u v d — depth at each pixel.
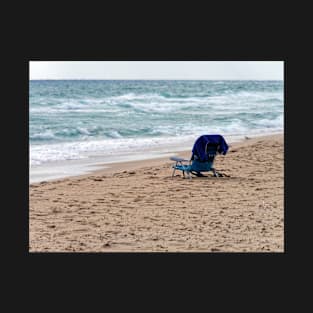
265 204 15.52
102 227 13.84
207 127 31.92
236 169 20.06
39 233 13.48
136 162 21.75
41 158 22.42
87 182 18.25
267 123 33.56
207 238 13.06
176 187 17.47
